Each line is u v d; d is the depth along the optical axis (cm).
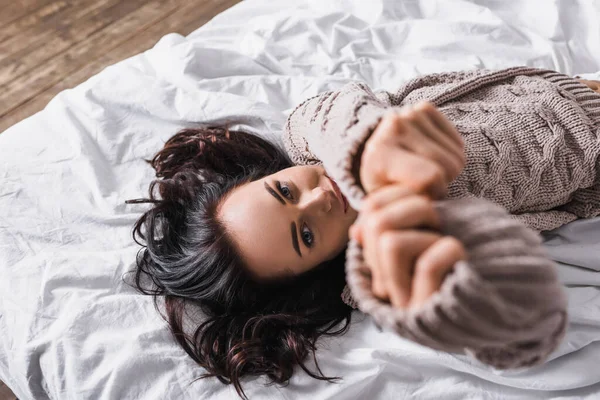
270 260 90
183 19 173
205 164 110
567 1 129
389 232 44
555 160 88
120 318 93
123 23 172
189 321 95
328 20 133
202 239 93
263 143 112
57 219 105
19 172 110
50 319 93
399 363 89
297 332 92
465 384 87
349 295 94
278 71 128
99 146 115
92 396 87
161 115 118
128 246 103
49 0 177
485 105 92
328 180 92
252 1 142
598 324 88
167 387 87
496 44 125
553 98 92
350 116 70
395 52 129
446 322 43
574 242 97
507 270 45
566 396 86
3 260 100
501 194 87
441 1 132
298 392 87
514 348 51
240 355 89
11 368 93
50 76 160
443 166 51
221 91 122
